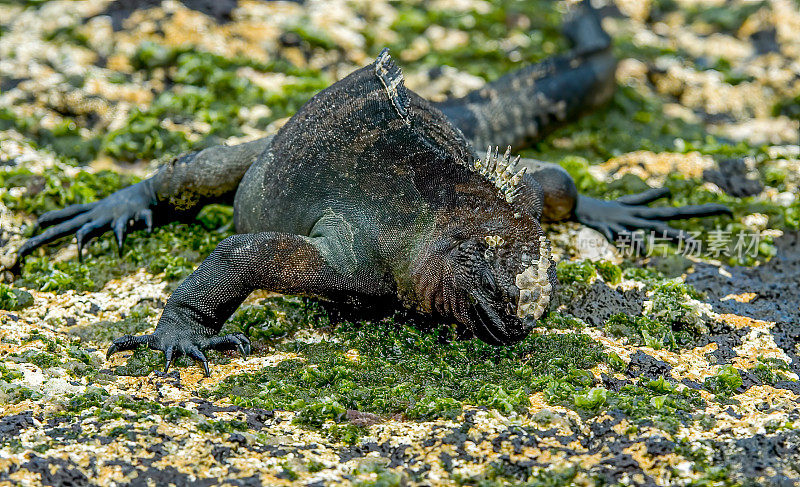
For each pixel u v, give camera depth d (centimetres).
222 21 3403
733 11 3944
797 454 1554
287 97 3059
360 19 3672
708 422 1655
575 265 2239
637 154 2880
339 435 1638
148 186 2400
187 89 3041
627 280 2261
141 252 2331
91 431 1600
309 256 1900
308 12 3616
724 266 2395
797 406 1731
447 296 1803
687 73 3488
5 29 3319
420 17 3691
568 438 1608
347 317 2044
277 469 1530
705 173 2778
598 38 3397
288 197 2042
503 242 1742
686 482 1500
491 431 1619
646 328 2031
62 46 3197
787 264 2392
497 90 2925
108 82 3034
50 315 2072
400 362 1888
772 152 2894
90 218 2373
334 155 1988
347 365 1872
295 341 1986
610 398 1714
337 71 3338
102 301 2141
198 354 1864
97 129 2878
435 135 1912
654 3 4066
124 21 3334
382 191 1903
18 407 1683
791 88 3428
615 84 3216
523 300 1712
